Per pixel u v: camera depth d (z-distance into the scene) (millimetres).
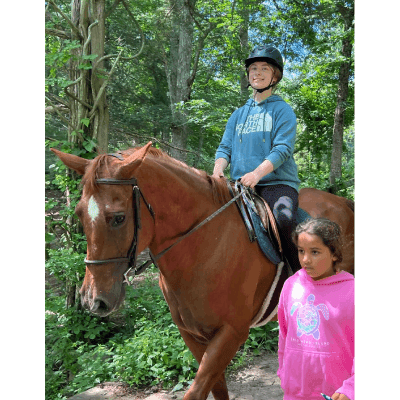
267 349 4195
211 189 2523
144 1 9094
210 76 11195
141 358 3740
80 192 4820
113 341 4625
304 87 12164
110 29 9375
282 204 2721
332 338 1707
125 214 2035
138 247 2145
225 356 2316
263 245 2549
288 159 2855
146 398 3346
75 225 4996
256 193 2797
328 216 3145
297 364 1764
